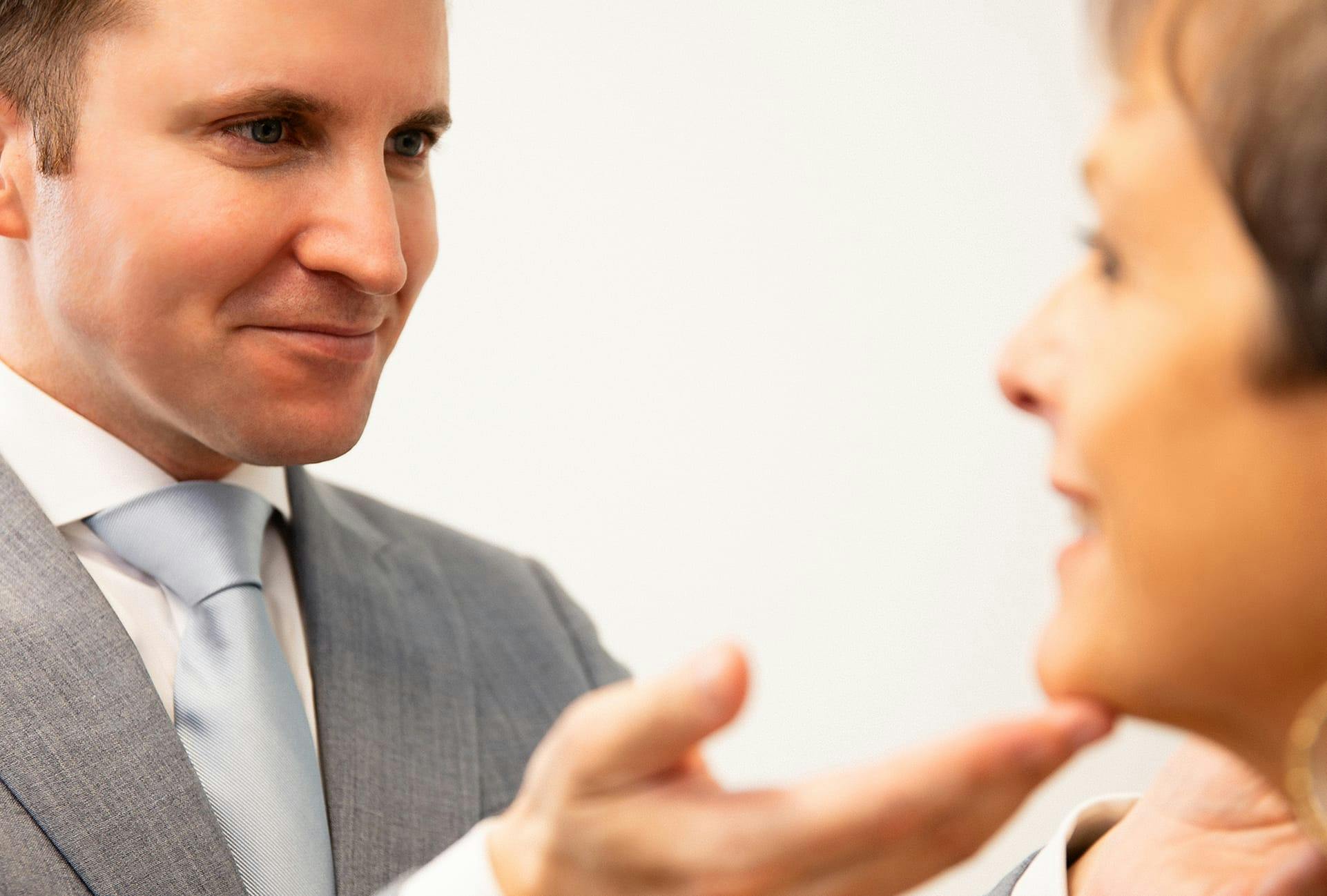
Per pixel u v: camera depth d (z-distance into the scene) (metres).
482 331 1.83
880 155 1.84
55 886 0.75
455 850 0.50
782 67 1.84
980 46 1.83
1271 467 0.38
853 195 1.85
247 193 0.79
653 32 1.83
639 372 1.85
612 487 1.85
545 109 1.83
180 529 0.89
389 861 0.88
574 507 1.84
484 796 0.96
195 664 0.86
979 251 1.85
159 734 0.81
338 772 0.89
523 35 1.82
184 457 0.93
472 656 1.03
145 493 0.91
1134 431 0.40
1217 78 0.38
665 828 0.42
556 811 0.44
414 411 1.82
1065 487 0.43
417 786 0.92
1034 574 1.85
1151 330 0.40
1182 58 0.40
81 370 0.87
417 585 1.04
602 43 1.83
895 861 0.42
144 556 0.89
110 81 0.78
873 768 0.41
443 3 0.86
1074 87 1.83
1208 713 0.42
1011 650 1.85
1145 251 0.41
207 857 0.79
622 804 0.43
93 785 0.78
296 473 1.03
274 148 0.80
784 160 1.85
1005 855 1.80
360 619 0.97
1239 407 0.38
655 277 1.85
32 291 0.87
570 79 1.83
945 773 0.40
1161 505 0.39
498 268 1.83
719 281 1.85
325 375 0.85
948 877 1.79
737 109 1.84
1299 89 0.36
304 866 0.83
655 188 1.84
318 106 0.79
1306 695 0.40
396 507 1.14
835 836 0.41
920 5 1.83
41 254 0.83
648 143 1.84
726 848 0.42
